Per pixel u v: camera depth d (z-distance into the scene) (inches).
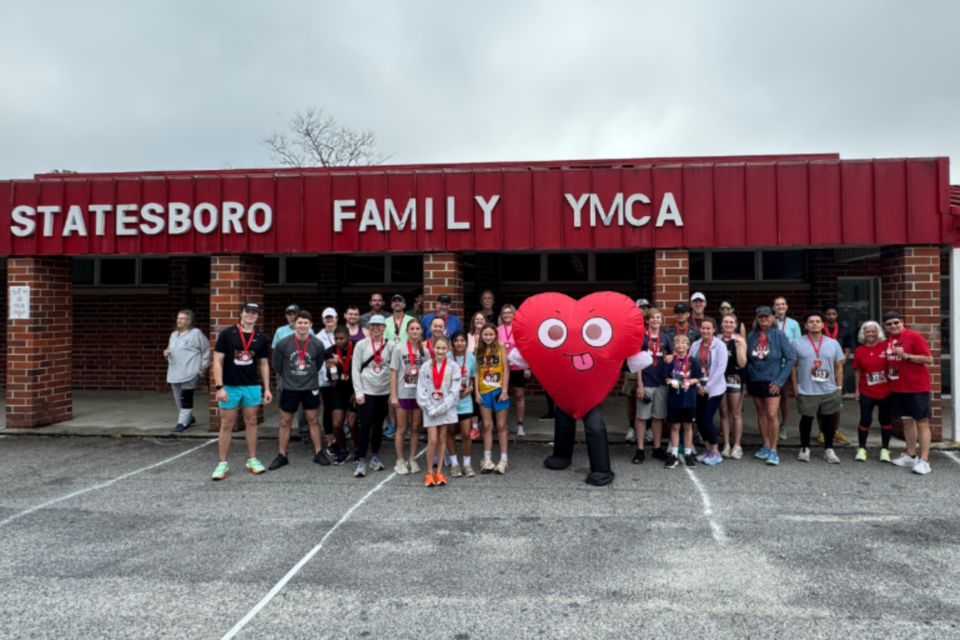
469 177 327.9
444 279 331.3
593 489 229.0
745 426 341.7
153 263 501.4
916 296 302.7
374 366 247.9
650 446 298.0
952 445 289.9
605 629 130.9
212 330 341.7
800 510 204.1
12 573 158.7
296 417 374.3
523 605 141.3
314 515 202.1
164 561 166.1
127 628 131.6
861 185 303.1
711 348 258.5
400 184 331.6
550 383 242.5
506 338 292.8
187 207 341.7
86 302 502.0
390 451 293.0
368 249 334.0
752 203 309.4
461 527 190.5
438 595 146.2
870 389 262.5
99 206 346.3
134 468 263.7
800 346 264.4
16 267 349.7
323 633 129.5
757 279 454.9
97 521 197.6
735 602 142.1
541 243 323.3
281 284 488.1
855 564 162.1
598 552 170.9
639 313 244.1
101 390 498.0
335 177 335.6
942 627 130.5
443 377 234.4
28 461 276.7
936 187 299.7
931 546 173.6
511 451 291.9
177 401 337.1
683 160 378.9
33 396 345.7
